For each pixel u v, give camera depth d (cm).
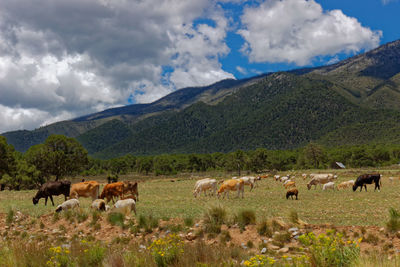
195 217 1550
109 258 869
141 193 3753
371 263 782
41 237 1382
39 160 6419
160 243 927
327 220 1542
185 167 16475
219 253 930
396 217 1173
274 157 13850
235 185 2723
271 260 796
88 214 1638
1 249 1107
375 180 3206
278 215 1683
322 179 3603
